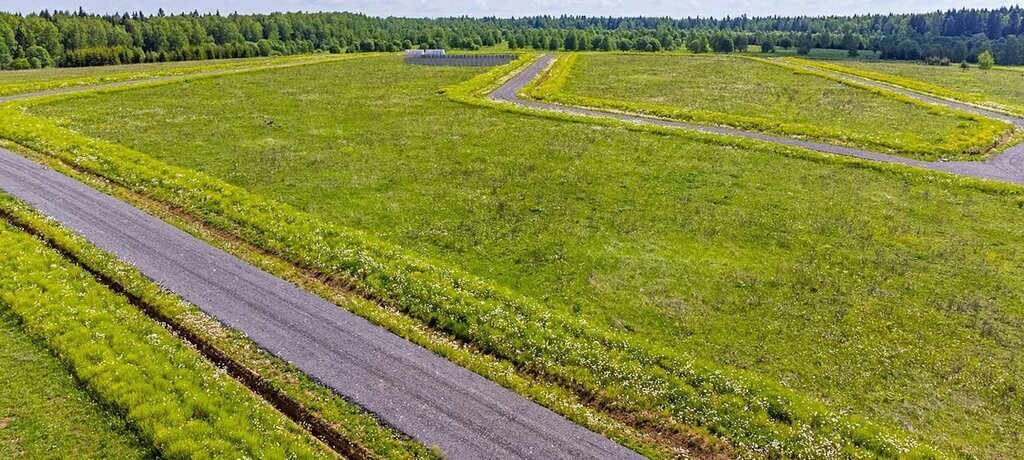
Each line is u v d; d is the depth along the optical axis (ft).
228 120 198.80
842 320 83.71
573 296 89.40
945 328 81.82
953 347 77.61
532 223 116.06
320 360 67.87
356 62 433.89
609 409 64.49
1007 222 120.16
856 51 573.74
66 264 86.58
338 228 106.83
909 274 97.40
